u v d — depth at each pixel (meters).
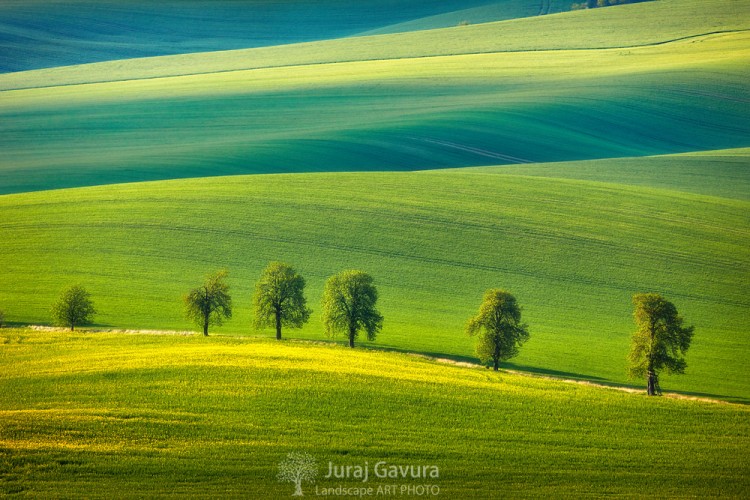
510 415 138.62
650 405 146.50
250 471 114.25
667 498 109.88
